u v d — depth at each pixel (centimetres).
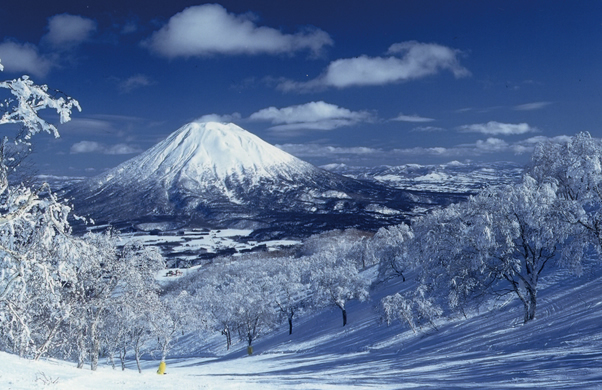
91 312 3148
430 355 3159
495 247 3216
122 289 3262
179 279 17525
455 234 3334
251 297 9212
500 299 4291
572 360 1711
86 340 3447
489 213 3209
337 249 16638
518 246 3406
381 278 8762
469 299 3697
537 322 3086
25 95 1413
